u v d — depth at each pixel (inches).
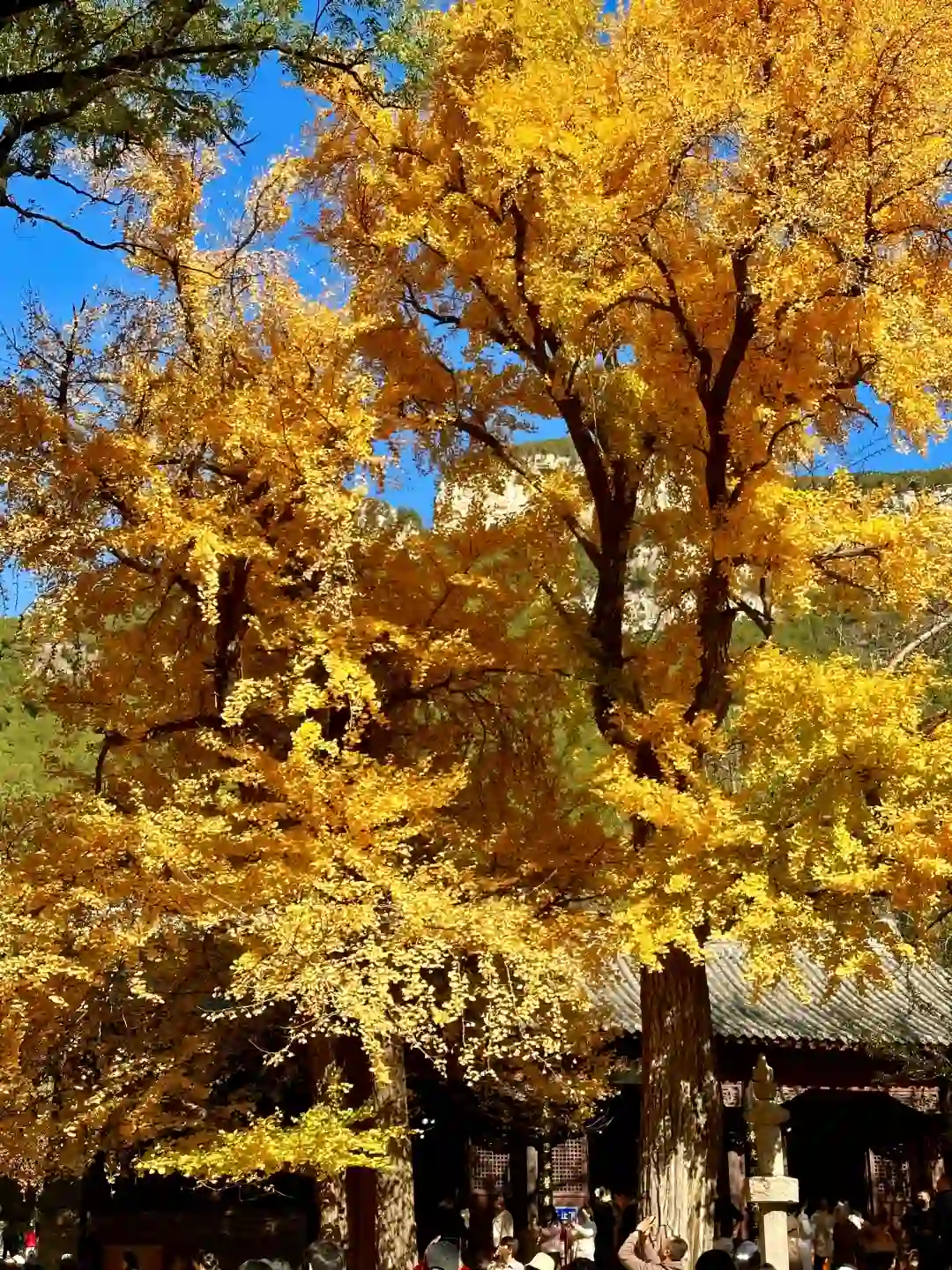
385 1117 524.1
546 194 503.5
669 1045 532.7
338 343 487.8
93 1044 503.8
